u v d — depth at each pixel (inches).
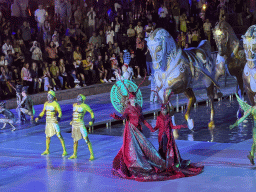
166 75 871.1
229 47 996.6
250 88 842.8
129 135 581.3
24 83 1348.4
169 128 588.7
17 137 874.8
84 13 1684.3
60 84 1444.4
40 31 1507.1
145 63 1728.6
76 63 1518.2
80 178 578.2
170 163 573.9
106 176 584.4
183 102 1234.6
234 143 762.2
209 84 973.2
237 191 499.8
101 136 866.8
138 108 589.9
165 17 1883.6
